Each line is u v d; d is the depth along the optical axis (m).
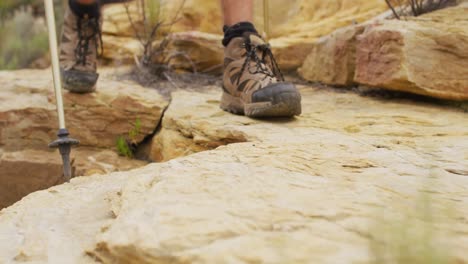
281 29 4.11
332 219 0.84
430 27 2.44
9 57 6.89
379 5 3.77
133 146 2.79
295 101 2.05
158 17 3.70
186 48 3.73
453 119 2.12
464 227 0.80
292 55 3.72
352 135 1.83
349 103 2.56
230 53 2.22
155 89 3.10
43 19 8.10
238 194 0.98
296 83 3.39
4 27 7.51
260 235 0.77
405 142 1.68
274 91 2.04
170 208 0.89
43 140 2.74
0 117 2.70
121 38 4.27
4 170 2.52
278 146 1.53
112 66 4.11
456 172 1.28
